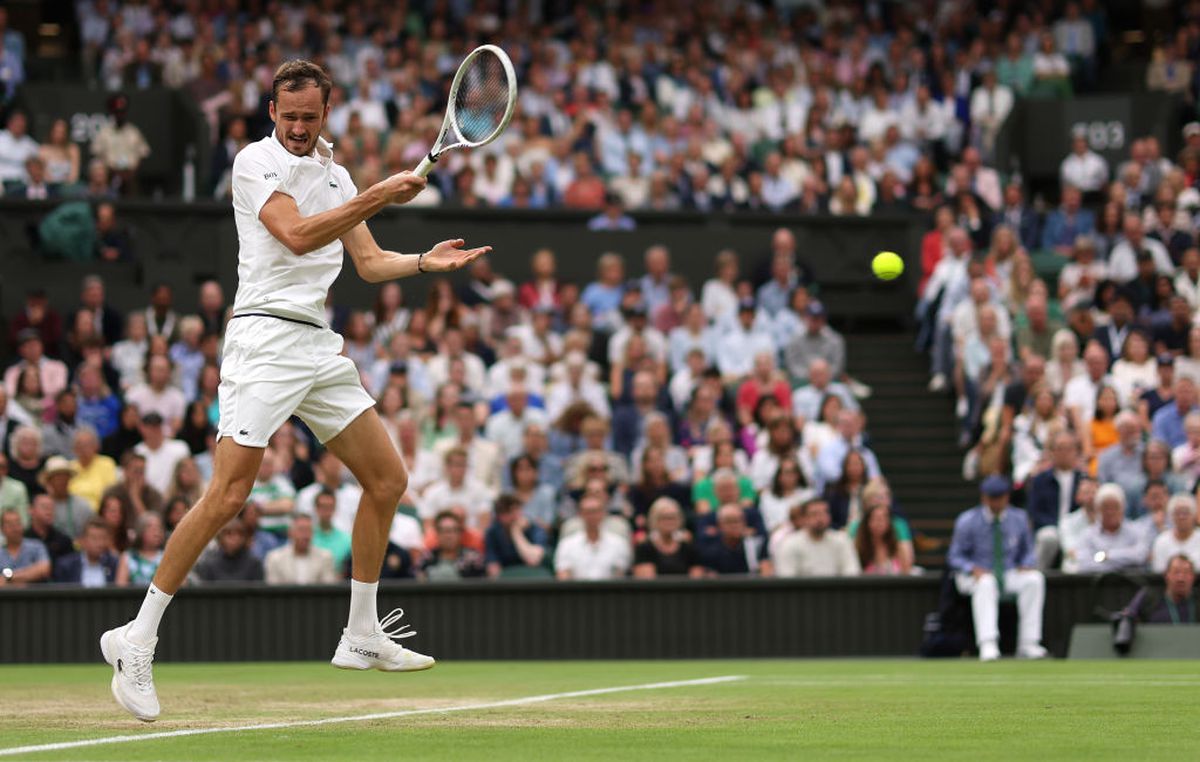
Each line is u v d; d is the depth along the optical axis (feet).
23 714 26.73
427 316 73.82
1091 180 92.48
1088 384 68.23
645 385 69.41
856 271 86.69
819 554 56.75
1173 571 52.47
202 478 63.57
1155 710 27.50
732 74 99.81
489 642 55.16
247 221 25.04
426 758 19.06
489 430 67.56
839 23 107.14
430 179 86.53
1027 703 29.37
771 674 42.22
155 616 24.26
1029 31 106.52
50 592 53.57
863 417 71.46
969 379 74.33
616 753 19.80
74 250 79.82
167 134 92.43
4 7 106.42
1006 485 53.88
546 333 75.20
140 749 20.02
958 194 86.58
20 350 71.15
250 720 25.27
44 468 62.44
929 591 55.93
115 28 99.96
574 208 85.35
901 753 19.94
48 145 86.69
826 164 92.07
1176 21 114.32
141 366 70.28
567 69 98.89
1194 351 69.62
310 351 25.04
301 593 54.54
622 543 57.82
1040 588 53.98
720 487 59.26
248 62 94.22
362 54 97.81
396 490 26.11
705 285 83.15
